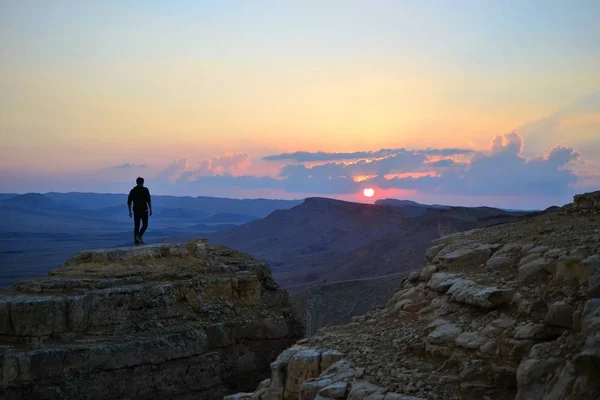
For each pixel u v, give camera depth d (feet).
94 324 59.11
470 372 34.81
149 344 58.75
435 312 43.19
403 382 35.96
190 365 61.26
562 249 39.78
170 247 72.33
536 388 30.91
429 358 38.40
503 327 36.32
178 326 63.00
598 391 27.94
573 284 36.14
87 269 66.03
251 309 70.28
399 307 47.91
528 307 36.37
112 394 55.88
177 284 66.33
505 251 44.91
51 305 56.54
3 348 53.88
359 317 50.55
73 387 53.67
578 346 30.63
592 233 42.65
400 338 41.68
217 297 69.10
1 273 217.77
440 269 48.73
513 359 34.04
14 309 55.36
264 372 67.67
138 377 57.67
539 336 34.01
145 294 62.69
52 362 53.31
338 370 39.17
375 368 38.34
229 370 65.05
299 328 73.41
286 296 75.72
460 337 37.19
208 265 72.38
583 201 54.80
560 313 33.53
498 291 38.55
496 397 33.27
